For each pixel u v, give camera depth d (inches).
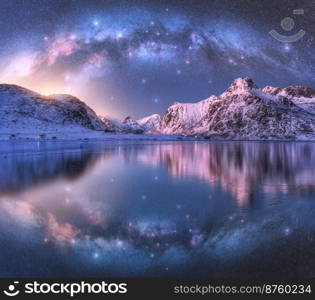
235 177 829.2
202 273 281.9
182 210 480.7
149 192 623.2
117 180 783.1
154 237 363.9
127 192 622.5
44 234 372.2
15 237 361.1
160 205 512.7
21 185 705.0
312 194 591.8
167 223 416.2
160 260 305.0
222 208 490.9
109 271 285.9
